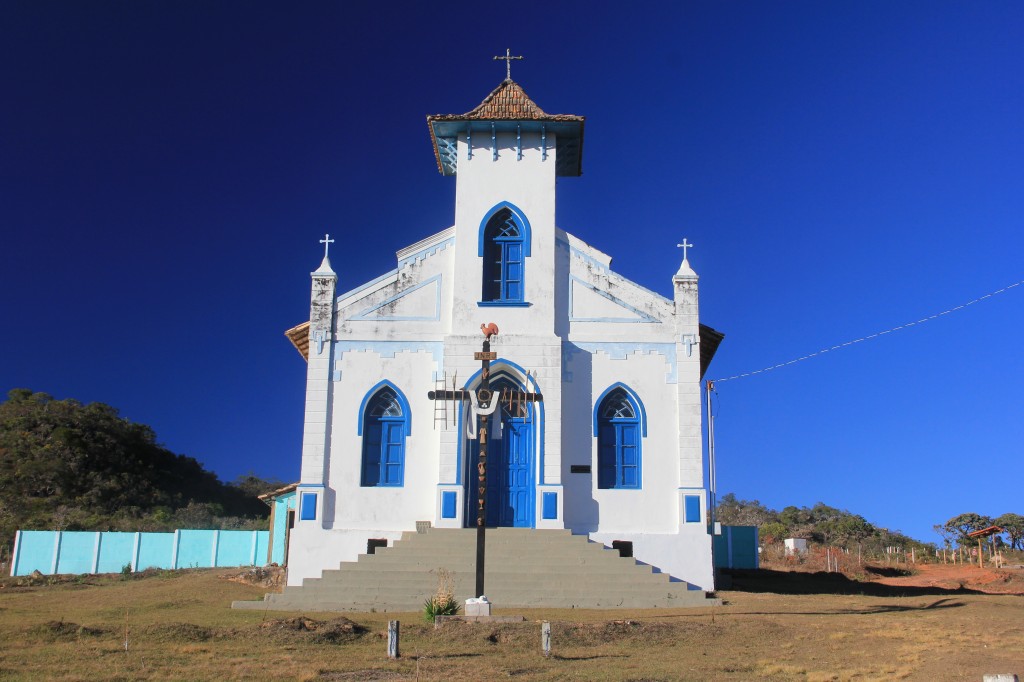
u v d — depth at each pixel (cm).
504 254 2545
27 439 6500
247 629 1630
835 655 1448
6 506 5528
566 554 2217
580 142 2678
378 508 2378
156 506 6375
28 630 1598
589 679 1263
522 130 2598
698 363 2461
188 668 1323
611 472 2427
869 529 6438
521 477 2419
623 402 2472
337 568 2333
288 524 3334
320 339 2470
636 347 2480
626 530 2370
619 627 1648
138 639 1559
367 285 2509
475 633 1609
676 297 2498
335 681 1248
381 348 2472
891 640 1562
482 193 2559
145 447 7181
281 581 2653
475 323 2466
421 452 2411
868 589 2811
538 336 2442
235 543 3750
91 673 1275
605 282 2519
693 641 1588
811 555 4519
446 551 2192
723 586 2733
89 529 5062
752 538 3731
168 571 3416
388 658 1417
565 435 2423
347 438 2419
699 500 2380
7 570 3759
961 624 1720
